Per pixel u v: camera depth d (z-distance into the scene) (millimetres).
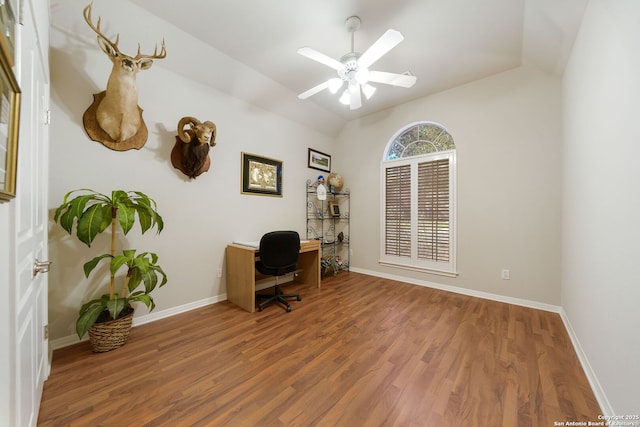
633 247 1079
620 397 1153
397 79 2027
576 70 1964
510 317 2434
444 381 1515
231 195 2984
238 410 1291
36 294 1211
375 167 4035
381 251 3957
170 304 2461
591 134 1625
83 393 1392
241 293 2689
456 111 3209
